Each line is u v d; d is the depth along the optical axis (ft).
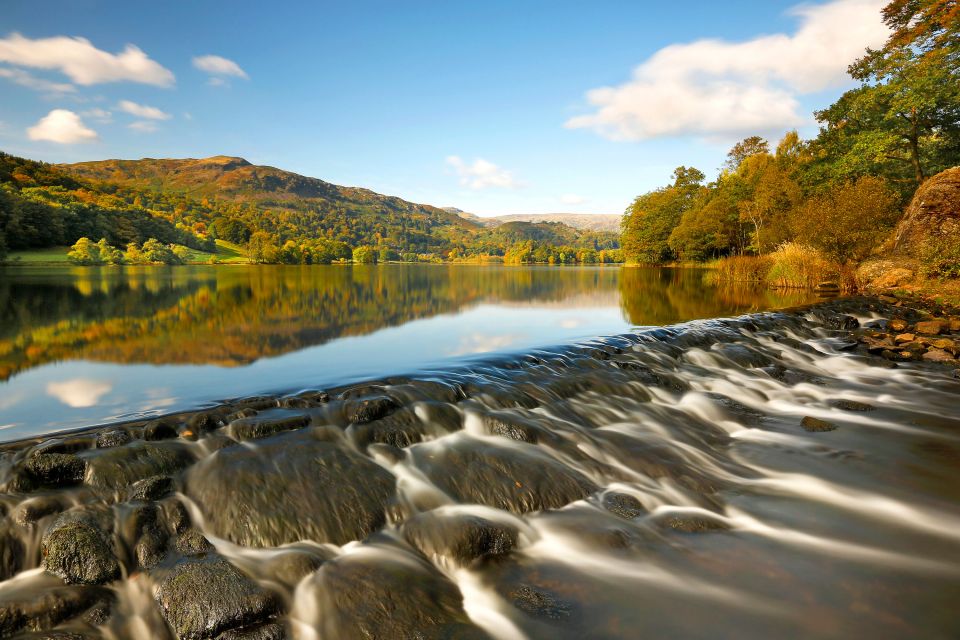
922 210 78.95
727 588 12.07
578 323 45.70
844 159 119.65
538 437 18.52
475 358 27.30
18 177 508.12
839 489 17.70
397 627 10.16
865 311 55.88
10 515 11.06
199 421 16.03
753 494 17.29
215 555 11.27
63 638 9.02
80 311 51.83
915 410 26.50
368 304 64.28
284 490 13.38
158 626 9.80
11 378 23.04
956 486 17.99
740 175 207.31
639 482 17.25
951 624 10.89
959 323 45.29
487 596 11.51
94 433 14.88
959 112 105.29
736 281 104.99
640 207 282.97
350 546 12.58
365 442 16.28
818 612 11.27
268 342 33.71
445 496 14.73
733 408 25.48
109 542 10.95
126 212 420.36
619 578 12.30
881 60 113.80
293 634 9.93
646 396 25.30
